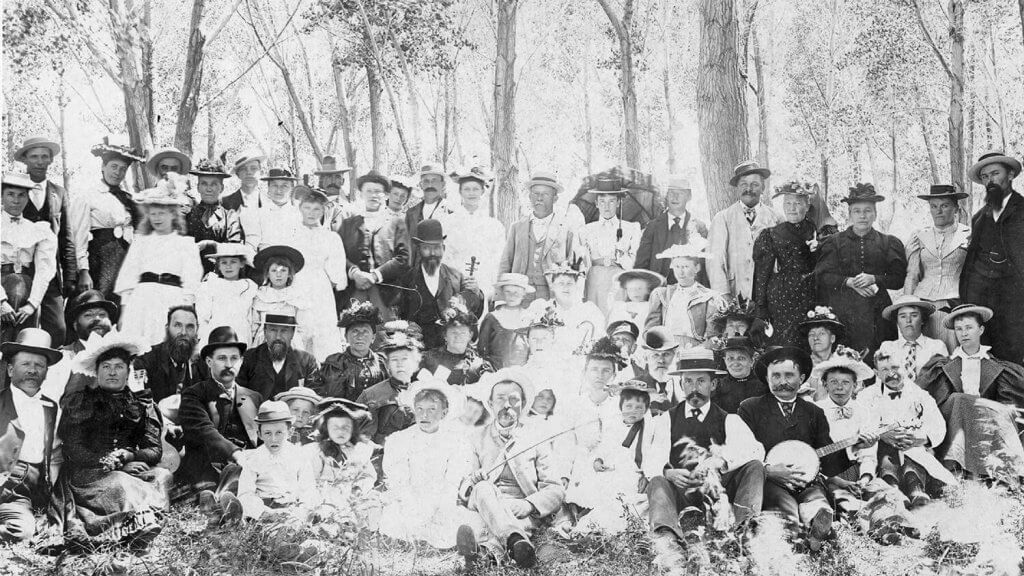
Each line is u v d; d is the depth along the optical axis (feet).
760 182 28.07
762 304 27.71
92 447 25.39
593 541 25.18
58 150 27.58
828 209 28.17
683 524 25.54
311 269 27.68
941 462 26.40
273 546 24.52
